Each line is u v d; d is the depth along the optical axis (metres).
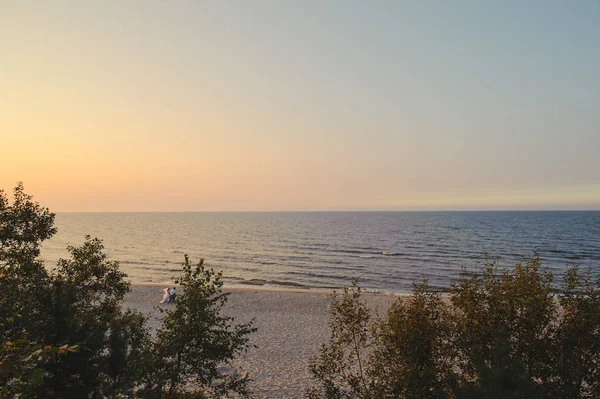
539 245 92.00
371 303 39.03
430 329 12.62
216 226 196.12
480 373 10.59
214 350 12.31
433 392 11.89
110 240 114.81
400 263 67.94
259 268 64.00
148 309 36.91
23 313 11.96
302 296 43.12
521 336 12.24
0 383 6.51
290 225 199.50
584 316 11.79
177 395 14.45
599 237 111.25
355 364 22.56
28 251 15.36
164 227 189.38
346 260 71.88
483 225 176.88
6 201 14.83
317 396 15.22
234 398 18.11
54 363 11.67
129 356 13.06
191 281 12.56
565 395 11.66
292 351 26.06
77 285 16.27
